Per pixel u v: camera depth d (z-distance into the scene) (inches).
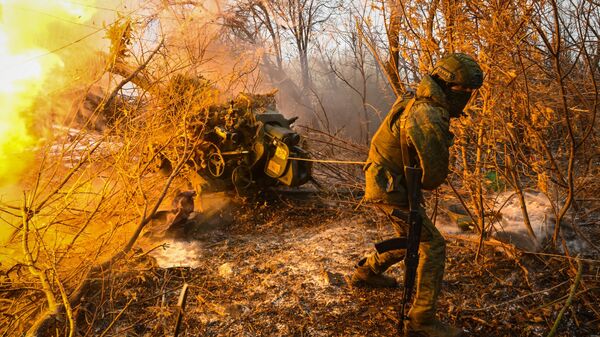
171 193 210.5
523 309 129.0
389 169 120.2
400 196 119.5
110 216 178.4
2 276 147.0
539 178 152.5
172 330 128.3
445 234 169.0
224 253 172.7
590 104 160.1
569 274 139.4
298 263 161.5
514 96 149.4
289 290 144.9
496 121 150.8
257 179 215.9
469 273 147.3
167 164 216.5
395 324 126.6
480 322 125.4
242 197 213.5
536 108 147.7
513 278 142.5
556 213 150.6
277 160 202.8
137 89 204.2
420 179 114.0
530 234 154.9
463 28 148.5
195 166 208.4
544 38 126.4
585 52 134.4
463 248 159.9
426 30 159.9
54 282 141.7
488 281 142.6
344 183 237.3
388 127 120.1
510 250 150.3
